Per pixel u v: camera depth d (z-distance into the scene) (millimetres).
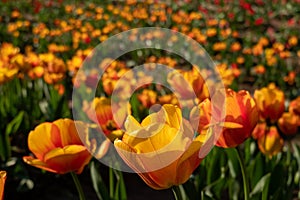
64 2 7527
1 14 6711
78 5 7480
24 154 2098
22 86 2953
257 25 5988
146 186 1947
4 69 2025
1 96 2434
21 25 5082
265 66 3986
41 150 886
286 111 2703
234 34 4824
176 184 738
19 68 2447
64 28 4770
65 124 891
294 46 4988
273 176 1342
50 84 2684
